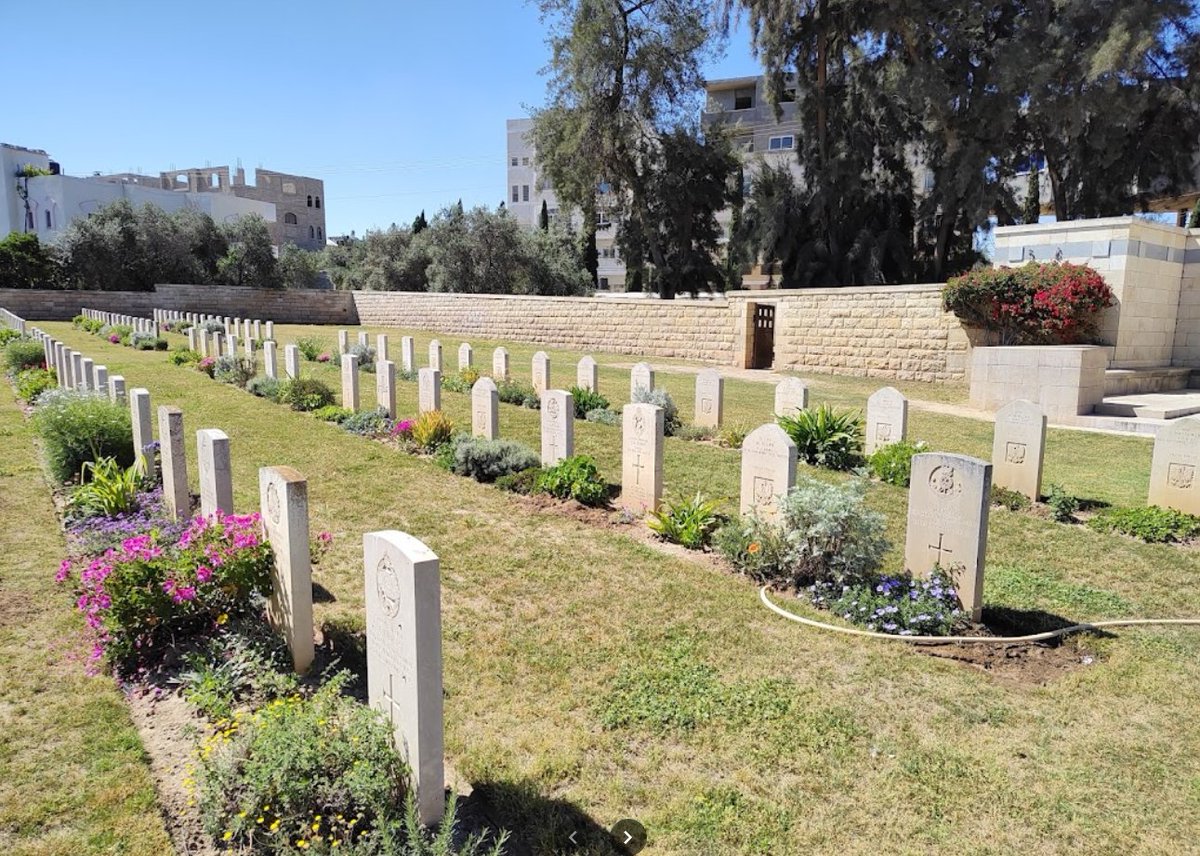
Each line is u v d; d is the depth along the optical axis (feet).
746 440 25.27
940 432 46.68
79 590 17.69
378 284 156.15
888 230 98.32
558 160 111.04
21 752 13.12
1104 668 17.84
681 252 121.49
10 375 57.57
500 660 17.33
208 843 11.15
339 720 12.10
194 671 15.14
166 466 23.90
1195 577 23.70
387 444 38.96
